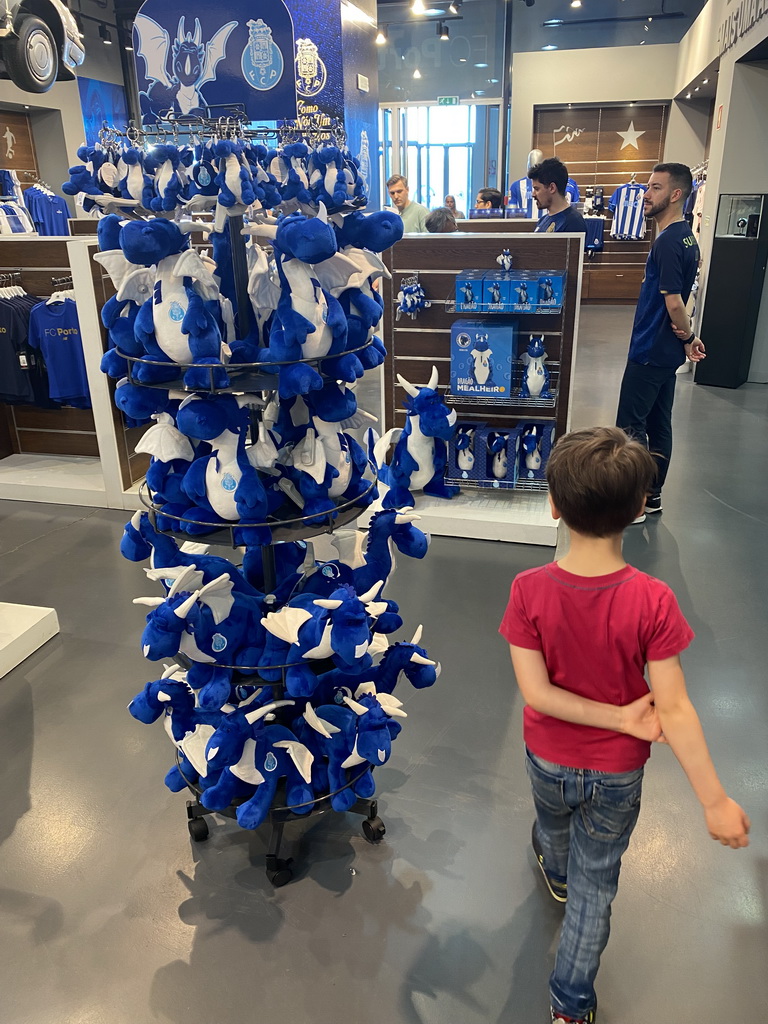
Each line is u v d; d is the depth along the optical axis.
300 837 2.05
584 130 12.88
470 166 13.15
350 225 1.66
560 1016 1.50
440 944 1.74
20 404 4.78
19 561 3.72
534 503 4.06
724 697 2.59
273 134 1.82
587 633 1.27
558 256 3.79
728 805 1.22
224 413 1.54
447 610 3.19
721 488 4.51
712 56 8.29
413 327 4.09
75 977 1.68
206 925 1.80
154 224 1.44
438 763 2.32
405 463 2.59
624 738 1.32
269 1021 1.58
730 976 1.66
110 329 1.62
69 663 2.87
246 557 2.00
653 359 3.75
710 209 7.48
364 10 3.98
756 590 3.31
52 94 10.41
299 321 1.48
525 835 2.05
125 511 4.34
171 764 2.34
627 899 1.85
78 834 2.07
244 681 1.79
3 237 4.65
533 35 12.41
